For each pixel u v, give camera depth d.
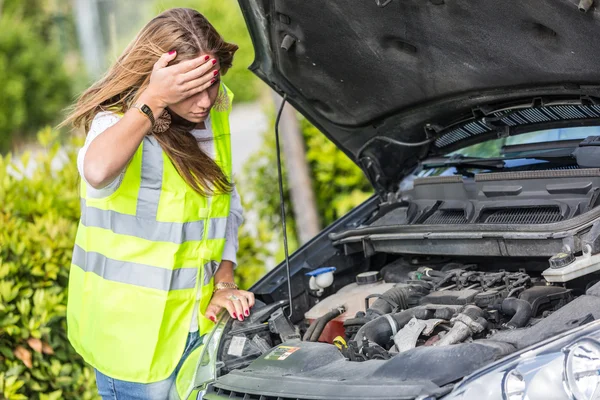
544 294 3.65
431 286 4.08
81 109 3.71
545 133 4.48
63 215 6.13
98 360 3.90
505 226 3.88
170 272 3.79
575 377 2.71
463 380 2.87
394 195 5.07
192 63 3.44
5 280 5.49
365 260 4.87
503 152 4.62
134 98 3.63
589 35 3.43
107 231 3.80
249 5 4.20
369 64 4.43
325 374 3.22
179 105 3.55
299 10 4.14
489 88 4.36
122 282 3.81
